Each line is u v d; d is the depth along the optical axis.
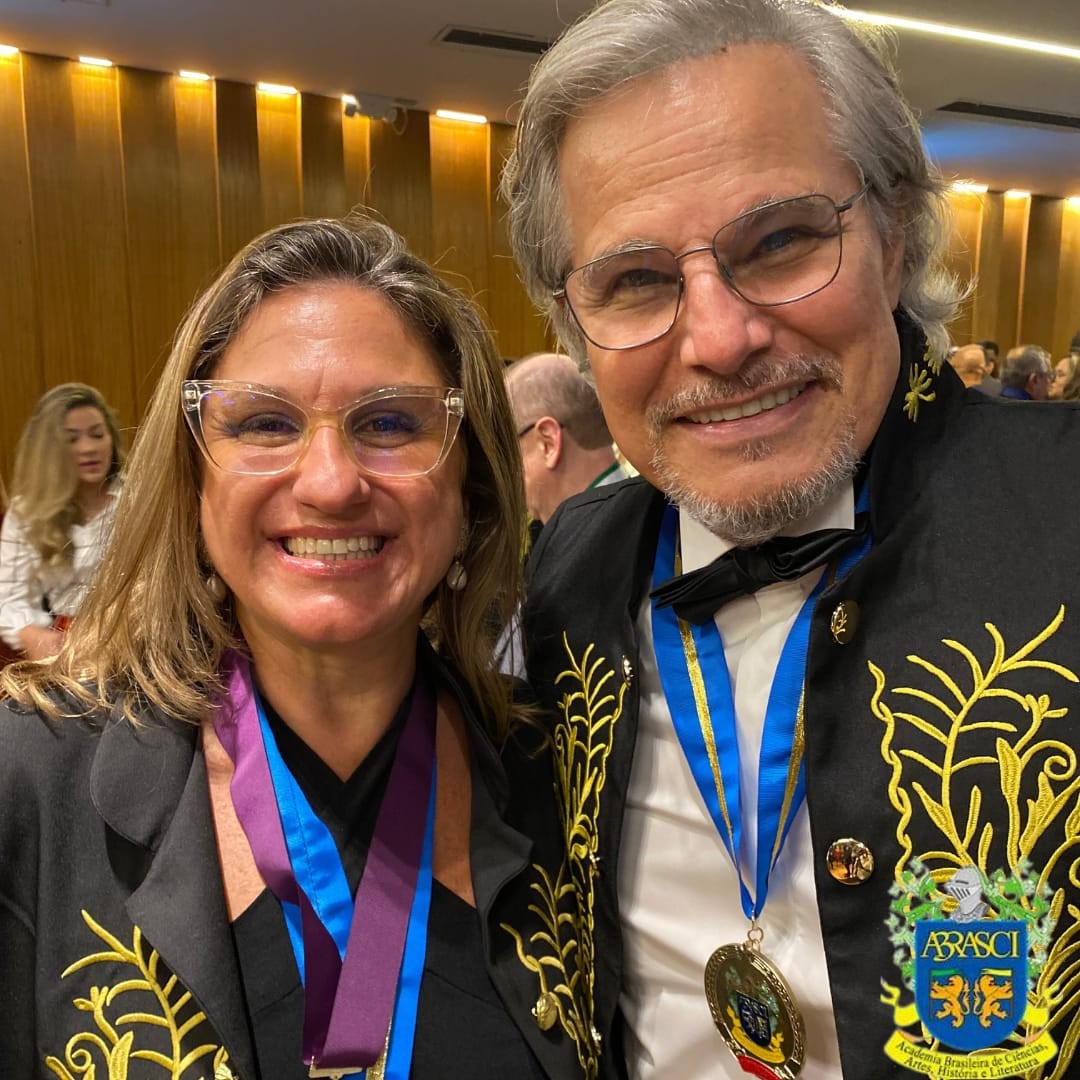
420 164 7.37
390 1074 0.97
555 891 1.16
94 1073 0.90
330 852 1.04
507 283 7.79
